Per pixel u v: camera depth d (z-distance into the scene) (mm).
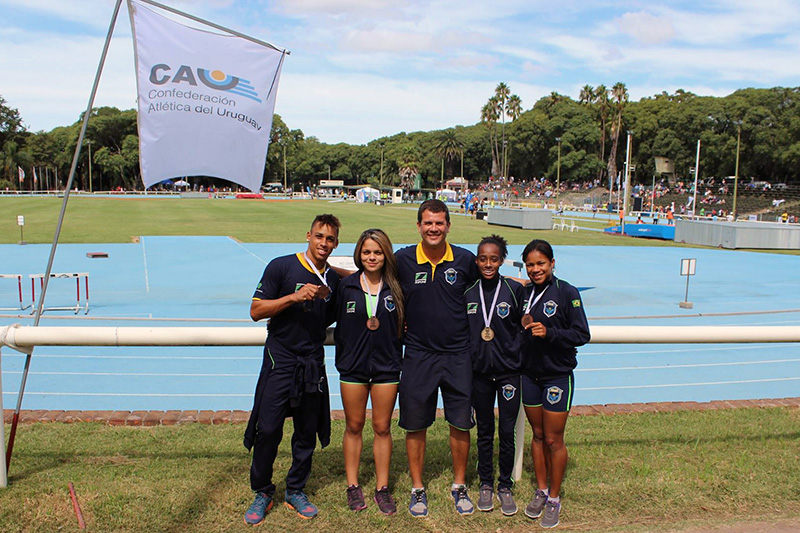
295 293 3578
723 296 16641
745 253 27938
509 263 20656
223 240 28891
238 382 8047
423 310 3732
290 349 3689
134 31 4477
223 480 4031
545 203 77750
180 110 4578
